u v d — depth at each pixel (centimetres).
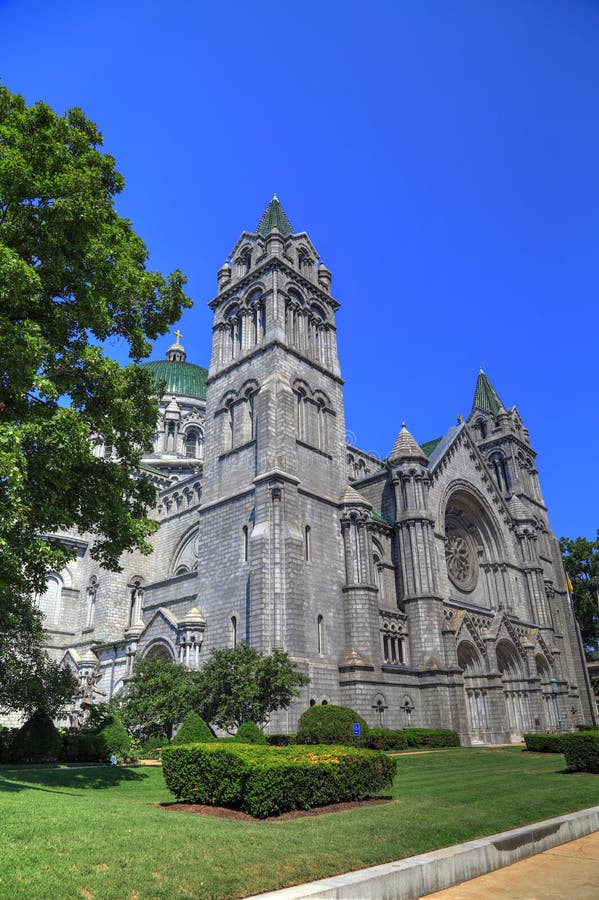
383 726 4416
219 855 1159
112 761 3250
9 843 1138
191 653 4569
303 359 5341
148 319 2728
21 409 2125
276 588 4247
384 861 1211
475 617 5675
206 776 1761
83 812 1446
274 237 5575
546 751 3972
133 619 6269
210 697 3534
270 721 3897
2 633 3581
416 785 2375
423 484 5531
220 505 4981
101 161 2569
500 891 1131
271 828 1417
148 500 2689
